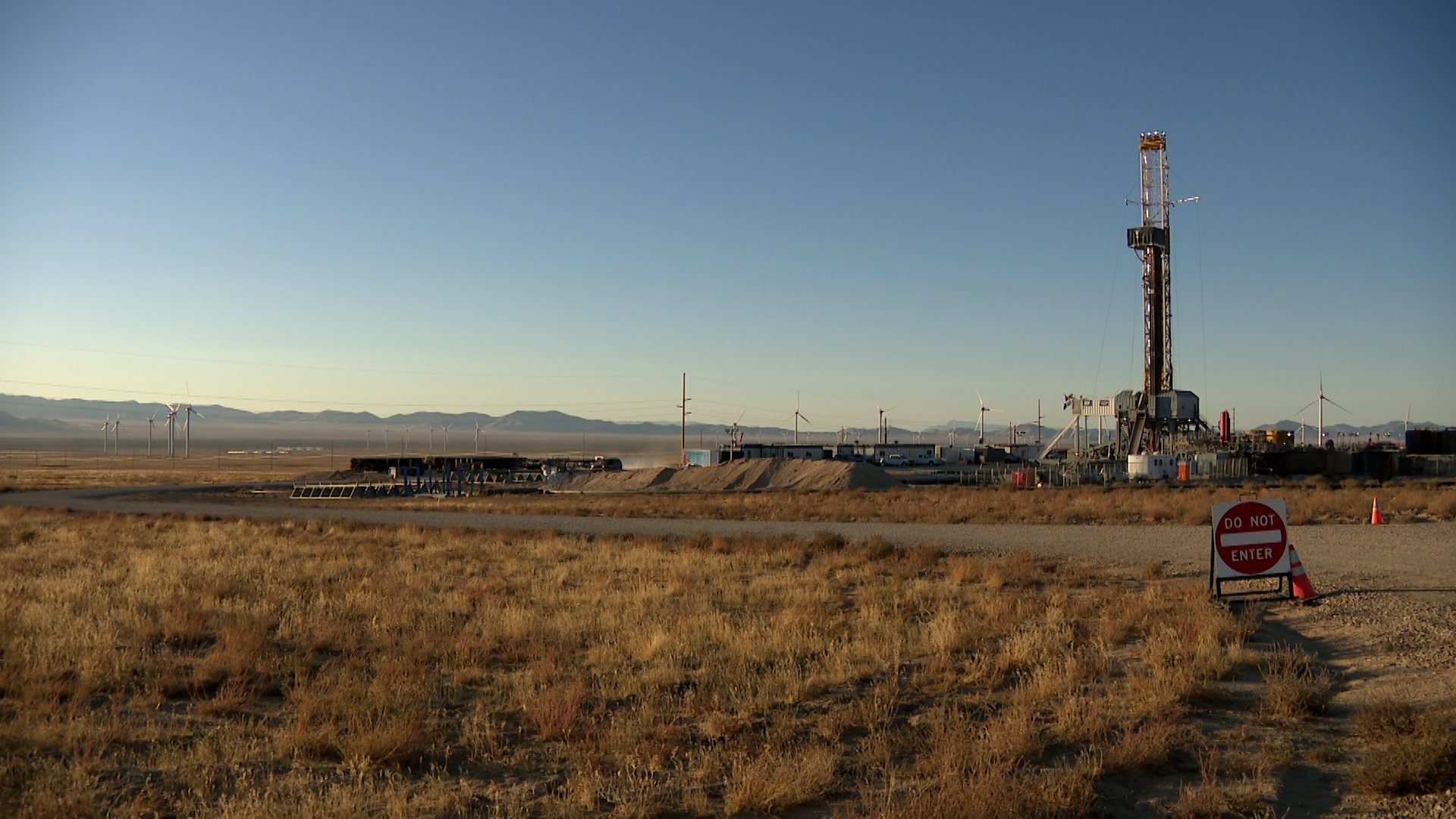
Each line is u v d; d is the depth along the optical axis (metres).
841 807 7.62
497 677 12.20
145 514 53.19
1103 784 8.03
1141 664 12.48
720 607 18.33
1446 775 7.69
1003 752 8.50
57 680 11.41
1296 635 14.56
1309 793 7.73
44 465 194.38
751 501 58.88
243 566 24.86
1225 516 17.39
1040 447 139.25
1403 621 14.77
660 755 8.77
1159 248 91.00
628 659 13.23
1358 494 49.53
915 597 18.52
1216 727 9.63
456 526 42.69
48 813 7.25
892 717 10.17
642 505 57.41
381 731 9.12
